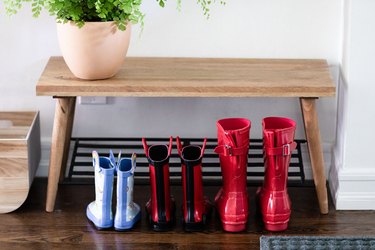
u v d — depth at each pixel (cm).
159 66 292
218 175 307
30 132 289
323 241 271
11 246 272
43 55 304
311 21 298
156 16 298
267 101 308
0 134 305
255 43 302
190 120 311
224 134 271
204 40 302
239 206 277
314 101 278
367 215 291
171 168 316
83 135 312
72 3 266
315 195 304
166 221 279
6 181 285
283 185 278
